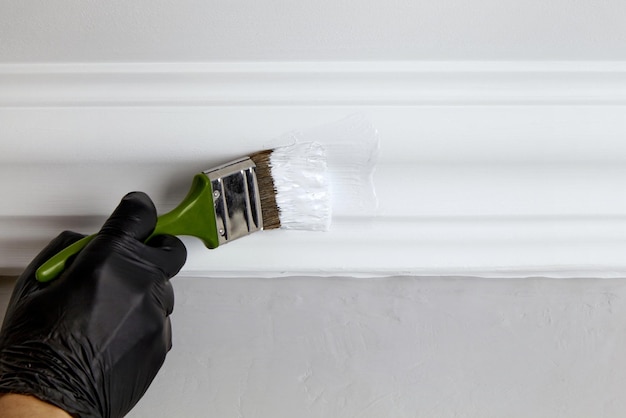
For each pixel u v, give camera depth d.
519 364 0.86
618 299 0.93
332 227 0.86
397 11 0.69
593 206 0.87
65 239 0.79
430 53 0.73
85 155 0.77
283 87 0.75
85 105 0.75
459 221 0.87
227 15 0.68
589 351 0.87
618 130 0.79
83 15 0.68
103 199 0.82
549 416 0.82
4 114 0.75
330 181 0.82
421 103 0.77
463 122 0.77
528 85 0.77
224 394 0.83
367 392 0.83
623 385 0.85
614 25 0.71
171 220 0.74
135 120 0.75
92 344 0.69
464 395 0.83
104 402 0.71
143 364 0.74
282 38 0.71
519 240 0.90
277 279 0.93
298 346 0.86
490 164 0.81
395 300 0.91
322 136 0.77
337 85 0.75
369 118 0.76
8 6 0.67
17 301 0.74
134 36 0.70
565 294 0.93
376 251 0.89
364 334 0.87
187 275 0.93
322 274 0.93
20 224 0.85
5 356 0.68
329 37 0.71
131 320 0.72
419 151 0.79
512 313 0.91
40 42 0.71
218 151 0.77
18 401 0.65
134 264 0.73
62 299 0.70
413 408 0.82
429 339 0.87
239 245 0.87
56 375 0.67
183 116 0.75
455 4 0.68
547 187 0.84
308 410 0.81
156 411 0.82
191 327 0.88
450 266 0.92
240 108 0.75
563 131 0.79
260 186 0.77
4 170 0.79
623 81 0.77
